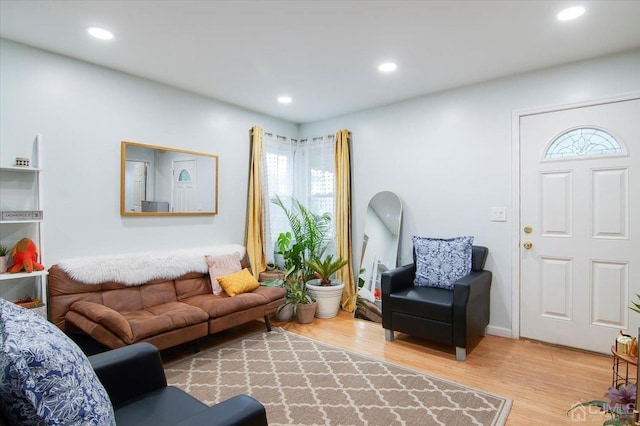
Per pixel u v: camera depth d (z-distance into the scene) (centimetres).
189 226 364
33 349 87
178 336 262
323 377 247
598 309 287
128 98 317
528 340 316
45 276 259
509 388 232
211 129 383
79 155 288
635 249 272
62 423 87
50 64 273
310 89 356
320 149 462
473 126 344
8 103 253
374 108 415
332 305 391
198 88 353
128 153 316
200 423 103
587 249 290
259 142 422
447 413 204
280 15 223
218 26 237
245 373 253
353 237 434
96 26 236
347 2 210
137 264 300
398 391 228
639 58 269
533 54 279
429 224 372
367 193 422
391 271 321
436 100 367
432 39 254
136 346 156
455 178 355
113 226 308
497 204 330
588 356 283
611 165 280
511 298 322
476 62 293
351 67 303
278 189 461
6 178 252
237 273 348
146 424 126
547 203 307
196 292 335
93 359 143
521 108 317
